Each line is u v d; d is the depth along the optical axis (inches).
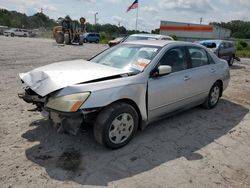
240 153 165.5
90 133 175.6
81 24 1240.8
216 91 246.4
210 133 192.5
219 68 242.5
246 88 356.5
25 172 132.0
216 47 597.9
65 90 141.6
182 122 209.8
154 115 179.0
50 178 128.6
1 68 393.7
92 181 128.2
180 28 2247.8
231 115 234.8
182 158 154.2
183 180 133.1
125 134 160.4
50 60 524.1
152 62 175.5
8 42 1039.6
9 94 256.1
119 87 152.4
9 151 149.8
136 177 133.3
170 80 183.6
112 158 148.7
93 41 1790.1
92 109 141.4
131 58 185.6
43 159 144.0
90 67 172.2
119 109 151.1
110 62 189.8
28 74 168.1
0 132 172.4
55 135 171.5
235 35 3683.6
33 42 1164.5
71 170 135.7
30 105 226.4
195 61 216.1
